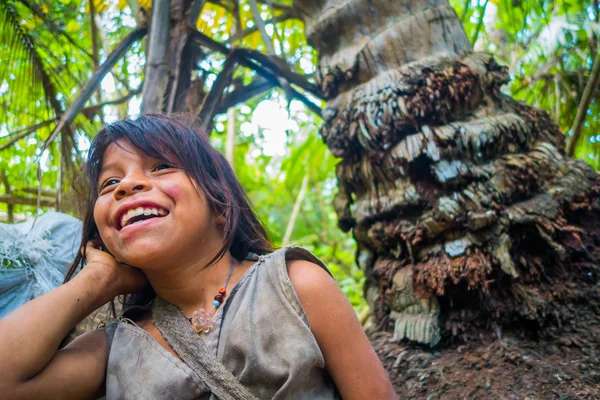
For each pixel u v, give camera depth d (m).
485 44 3.21
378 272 1.89
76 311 1.10
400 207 1.77
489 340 1.67
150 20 2.10
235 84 2.43
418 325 1.75
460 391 1.54
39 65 2.55
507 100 1.91
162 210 1.11
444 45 1.88
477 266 1.63
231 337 1.04
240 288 1.10
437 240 1.72
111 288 1.19
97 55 2.76
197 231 1.12
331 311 1.07
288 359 0.99
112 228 1.13
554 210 1.66
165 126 1.21
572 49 2.69
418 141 1.72
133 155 1.17
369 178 1.85
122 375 1.08
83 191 1.36
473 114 1.79
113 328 1.19
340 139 1.88
